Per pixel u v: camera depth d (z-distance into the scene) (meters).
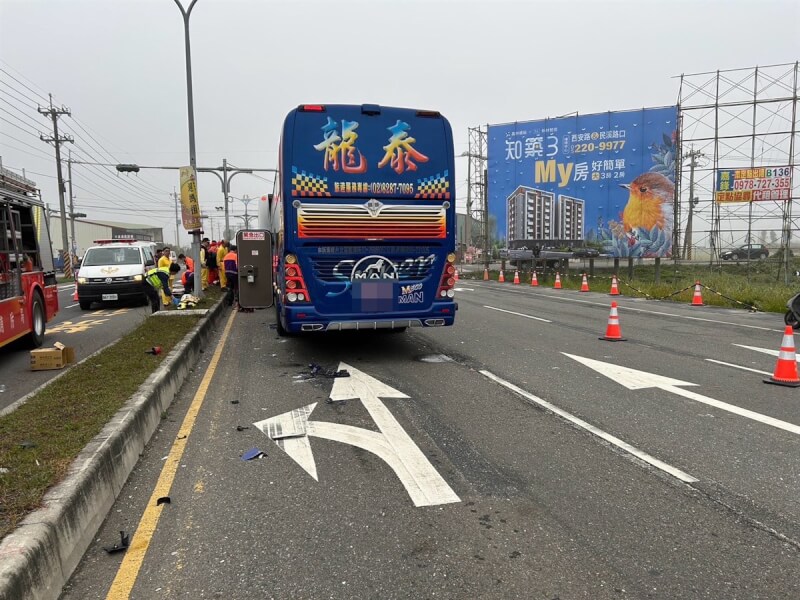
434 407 6.36
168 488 4.35
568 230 30.00
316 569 3.25
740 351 9.51
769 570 3.19
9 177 9.38
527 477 4.47
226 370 8.48
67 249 42.03
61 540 3.15
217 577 3.19
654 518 3.80
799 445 5.09
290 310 8.18
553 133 30.19
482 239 43.25
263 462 4.83
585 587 3.05
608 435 5.39
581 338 10.95
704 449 5.01
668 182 27.88
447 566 3.27
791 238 27.06
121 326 13.72
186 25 15.49
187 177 15.75
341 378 7.77
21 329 9.78
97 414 4.99
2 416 5.05
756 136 27.36
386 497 4.16
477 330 12.04
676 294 19.34
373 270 8.38
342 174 8.19
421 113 8.45
